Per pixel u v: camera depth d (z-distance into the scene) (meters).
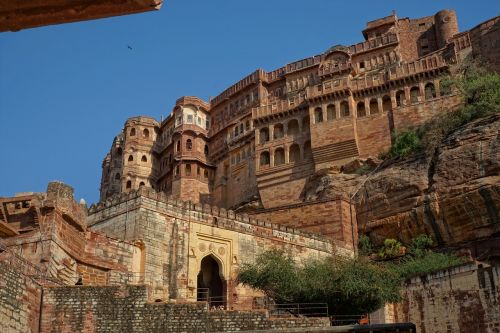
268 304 33.25
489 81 50.22
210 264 37.66
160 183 78.00
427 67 56.31
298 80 71.31
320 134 57.25
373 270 31.28
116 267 31.73
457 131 46.50
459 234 41.81
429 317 30.50
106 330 24.72
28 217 28.50
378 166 50.91
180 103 77.31
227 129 73.00
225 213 37.78
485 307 27.91
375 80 58.03
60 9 5.61
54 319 24.56
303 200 56.28
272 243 39.25
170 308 25.25
